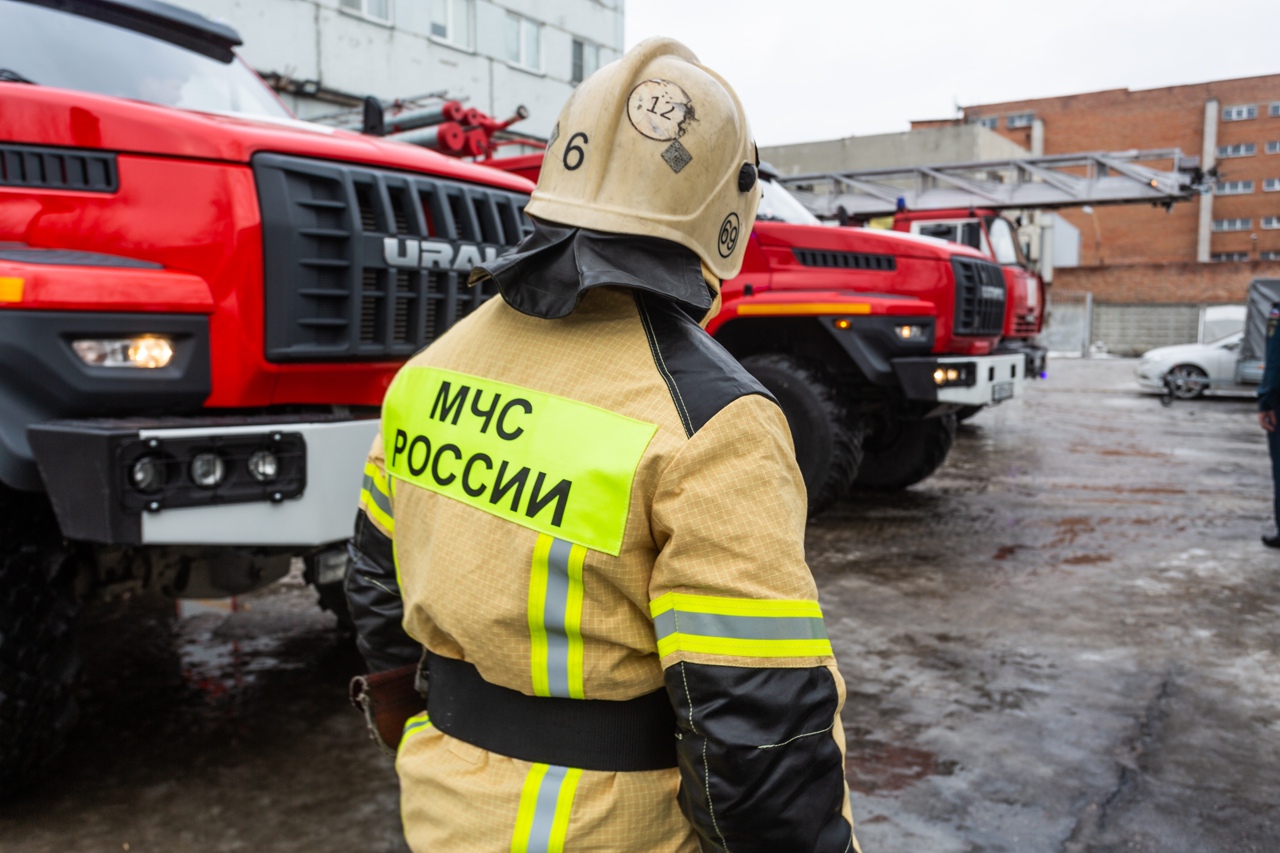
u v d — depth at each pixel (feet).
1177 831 7.93
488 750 3.63
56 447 7.06
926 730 9.75
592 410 3.37
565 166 3.62
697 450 3.18
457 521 3.59
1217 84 155.33
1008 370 19.30
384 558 4.26
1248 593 14.64
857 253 18.94
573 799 3.44
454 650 3.80
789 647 3.15
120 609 13.46
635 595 3.30
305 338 8.52
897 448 22.18
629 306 3.55
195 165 8.04
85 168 8.00
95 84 10.14
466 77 54.85
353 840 7.52
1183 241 159.84
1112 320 103.35
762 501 3.20
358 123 20.84
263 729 9.55
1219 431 36.14
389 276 8.96
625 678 3.40
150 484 7.00
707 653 3.13
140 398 7.77
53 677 7.83
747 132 3.78
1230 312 77.82
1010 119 166.40
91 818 7.79
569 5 62.69
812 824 3.18
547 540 3.32
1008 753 9.26
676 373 3.35
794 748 3.11
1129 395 52.44
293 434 7.70
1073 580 15.29
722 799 3.13
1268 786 8.67
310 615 13.21
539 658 3.43
